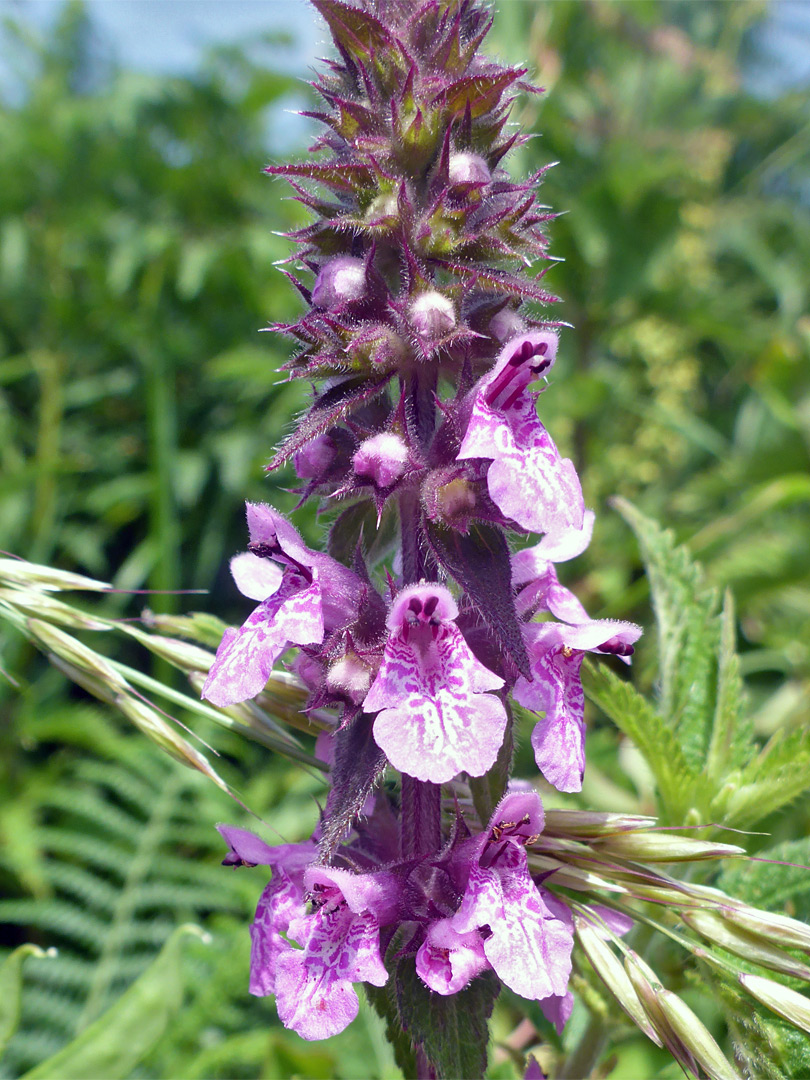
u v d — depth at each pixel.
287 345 0.33
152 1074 0.14
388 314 0.08
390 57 0.08
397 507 0.09
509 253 0.08
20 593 0.10
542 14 0.25
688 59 0.31
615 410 0.28
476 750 0.07
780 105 0.35
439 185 0.08
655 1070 0.12
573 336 0.27
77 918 0.18
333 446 0.08
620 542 0.25
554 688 0.08
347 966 0.07
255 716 0.09
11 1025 0.10
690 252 0.30
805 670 0.21
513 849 0.07
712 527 0.21
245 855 0.08
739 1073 0.08
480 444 0.07
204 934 0.11
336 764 0.07
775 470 0.25
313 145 0.09
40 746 0.25
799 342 0.27
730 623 0.11
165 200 0.37
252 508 0.08
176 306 0.35
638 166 0.25
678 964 0.10
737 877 0.10
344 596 0.08
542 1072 0.10
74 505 0.31
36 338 0.34
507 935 0.07
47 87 0.40
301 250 0.09
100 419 0.34
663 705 0.11
